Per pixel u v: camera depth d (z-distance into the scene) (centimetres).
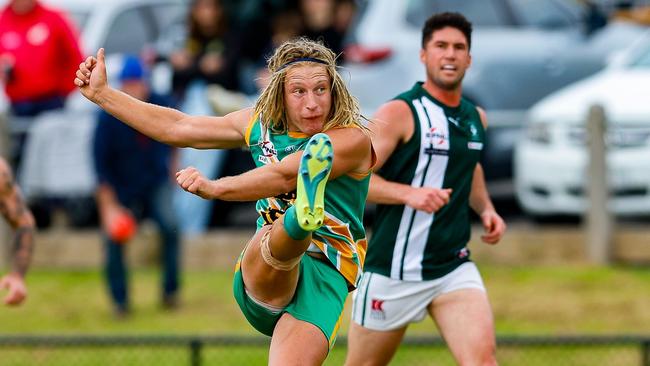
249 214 4856
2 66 4525
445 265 2470
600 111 4178
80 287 4150
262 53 4759
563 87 4862
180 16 5216
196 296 4025
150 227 4500
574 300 3912
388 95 4578
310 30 4691
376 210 2531
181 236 4259
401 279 2477
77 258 4381
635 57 4612
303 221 1798
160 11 5194
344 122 1952
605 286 4016
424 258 2467
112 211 3791
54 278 4247
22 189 4397
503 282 4081
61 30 4566
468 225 2512
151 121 2017
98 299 4031
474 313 2406
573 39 4947
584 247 4253
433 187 2473
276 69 1953
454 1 4856
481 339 2364
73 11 5081
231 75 4544
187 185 1852
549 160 4275
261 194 1886
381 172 2498
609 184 4209
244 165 4481
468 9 4916
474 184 2597
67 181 4400
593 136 4200
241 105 4416
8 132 4384
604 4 5581
